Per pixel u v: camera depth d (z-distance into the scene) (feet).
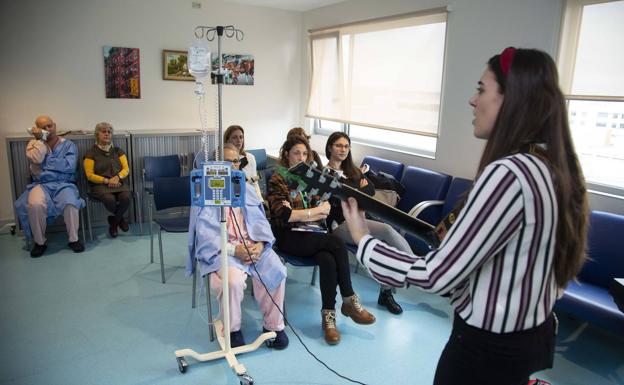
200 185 6.81
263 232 8.54
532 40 10.24
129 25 15.25
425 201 11.33
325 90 17.33
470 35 11.60
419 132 13.47
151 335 8.63
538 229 2.85
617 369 7.88
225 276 7.36
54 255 12.45
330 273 8.61
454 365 3.33
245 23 17.21
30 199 12.25
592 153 10.03
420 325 9.16
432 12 12.48
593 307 7.32
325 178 4.13
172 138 15.61
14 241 13.44
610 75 9.07
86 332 8.66
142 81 15.79
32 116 14.46
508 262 2.94
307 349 8.25
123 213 14.12
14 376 7.29
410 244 10.61
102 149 13.99
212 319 8.68
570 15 9.55
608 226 8.48
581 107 10.05
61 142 13.33
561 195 2.92
